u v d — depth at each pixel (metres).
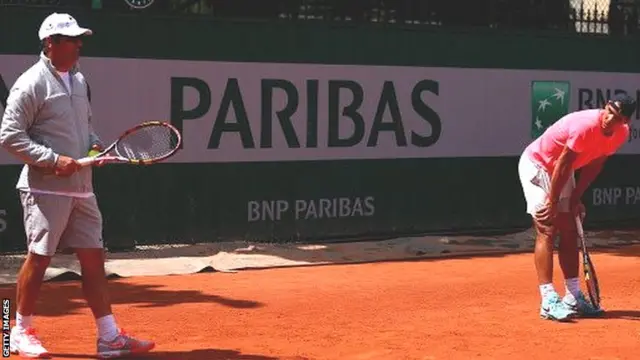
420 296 23.80
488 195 37.06
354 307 22.23
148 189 30.94
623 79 39.94
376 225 34.75
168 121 31.00
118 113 30.16
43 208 15.93
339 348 17.92
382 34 34.50
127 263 28.34
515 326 20.05
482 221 37.00
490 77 36.81
